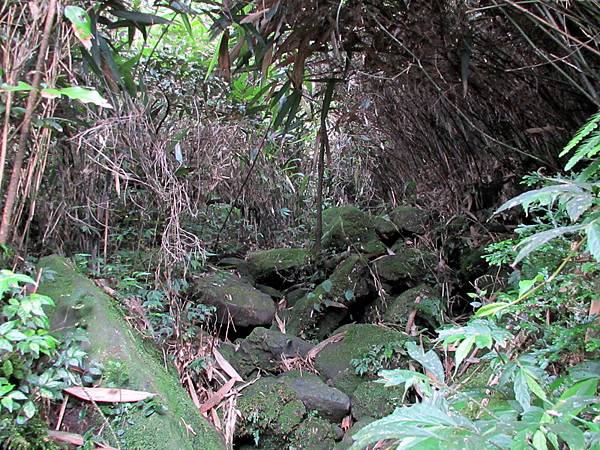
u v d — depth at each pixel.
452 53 2.25
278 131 3.73
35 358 1.40
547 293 1.29
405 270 2.70
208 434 1.69
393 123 3.23
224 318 2.44
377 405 1.97
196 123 2.82
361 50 2.43
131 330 1.82
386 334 2.29
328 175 4.21
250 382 2.10
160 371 1.77
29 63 1.49
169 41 3.34
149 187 2.20
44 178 1.91
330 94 2.71
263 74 2.30
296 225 3.73
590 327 1.15
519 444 0.67
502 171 2.78
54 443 1.33
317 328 2.61
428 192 3.28
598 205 0.90
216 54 2.38
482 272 2.51
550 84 2.17
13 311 1.30
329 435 1.91
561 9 1.59
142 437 1.41
